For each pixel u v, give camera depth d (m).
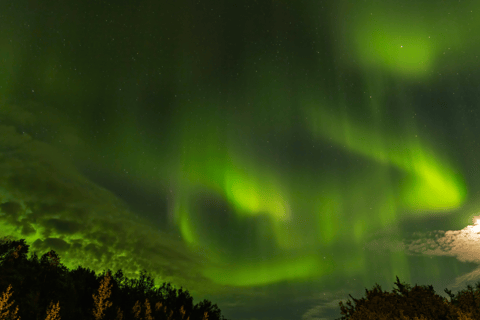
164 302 28.19
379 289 8.86
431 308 7.22
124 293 22.45
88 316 16.44
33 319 13.61
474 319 6.54
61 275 17.86
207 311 31.02
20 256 16.88
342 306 9.10
